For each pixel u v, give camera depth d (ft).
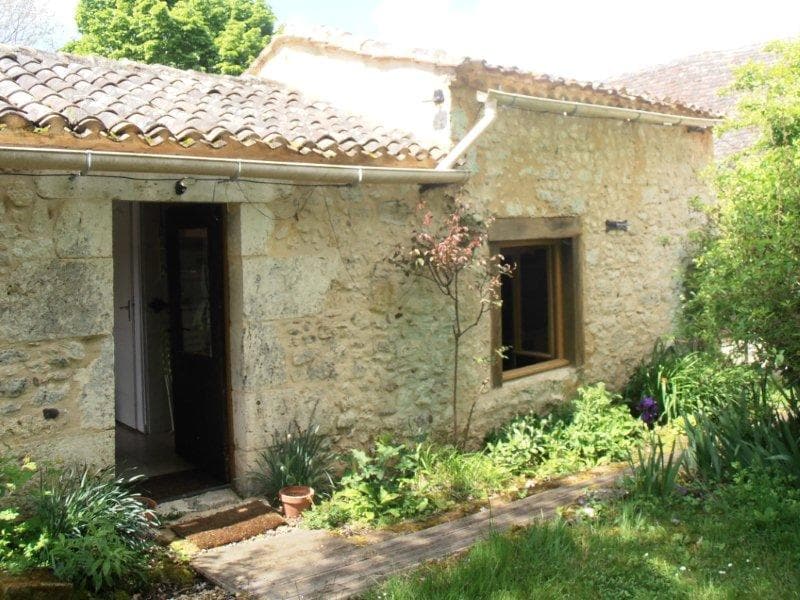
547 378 24.66
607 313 26.94
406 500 17.16
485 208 22.08
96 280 15.16
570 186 25.07
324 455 18.39
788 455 17.66
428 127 21.08
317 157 17.34
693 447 18.92
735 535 14.96
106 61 21.26
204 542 14.99
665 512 16.29
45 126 13.83
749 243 18.52
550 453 21.44
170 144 15.35
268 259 17.57
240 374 17.51
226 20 53.06
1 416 14.11
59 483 14.51
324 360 18.66
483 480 18.89
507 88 21.65
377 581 13.15
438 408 21.17
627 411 24.52
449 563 13.74
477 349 22.24
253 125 17.76
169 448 21.91
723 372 22.81
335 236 18.75
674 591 12.61
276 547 14.97
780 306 17.78
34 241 14.40
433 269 20.07
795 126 20.80
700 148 31.37
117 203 23.89
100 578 12.40
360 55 22.71
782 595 12.52
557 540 14.32
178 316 20.24
